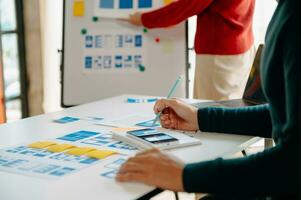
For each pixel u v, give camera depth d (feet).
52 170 3.68
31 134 4.88
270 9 9.96
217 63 8.41
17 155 4.07
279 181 2.93
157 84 8.97
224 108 4.86
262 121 4.54
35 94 12.87
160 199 8.87
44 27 12.23
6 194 3.20
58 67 12.30
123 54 9.02
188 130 4.91
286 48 3.01
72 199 3.12
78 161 3.91
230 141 4.57
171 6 8.34
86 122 5.47
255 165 2.98
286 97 3.01
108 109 6.28
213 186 3.01
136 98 7.11
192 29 10.73
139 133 4.54
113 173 3.62
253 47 9.05
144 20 8.64
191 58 10.74
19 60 12.59
